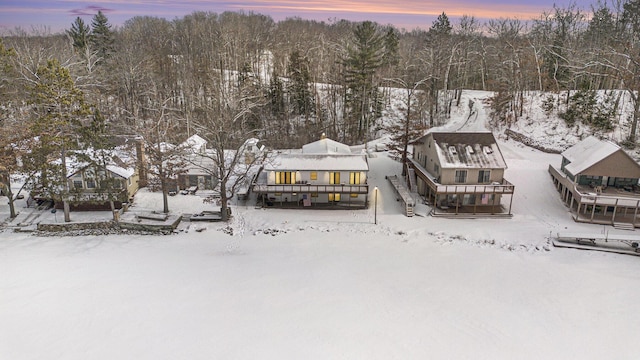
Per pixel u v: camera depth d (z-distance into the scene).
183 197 43.91
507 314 24.50
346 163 41.78
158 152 38.38
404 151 48.00
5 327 22.31
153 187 42.97
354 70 63.84
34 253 32.25
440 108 72.94
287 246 34.31
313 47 84.62
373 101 70.12
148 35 99.50
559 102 61.81
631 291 27.27
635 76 51.81
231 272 29.45
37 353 20.38
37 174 42.16
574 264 31.30
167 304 24.95
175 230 37.44
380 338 21.97
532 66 67.00
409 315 24.20
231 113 41.44
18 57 52.81
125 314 23.77
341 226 38.09
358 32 61.84
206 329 22.47
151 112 59.59
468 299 26.16
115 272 29.22
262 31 108.44
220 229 37.75
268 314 24.02
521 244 34.53
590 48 67.50
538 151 54.03
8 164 35.28
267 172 42.62
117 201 41.06
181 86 71.38
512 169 47.84
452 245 34.53
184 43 88.12
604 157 38.78
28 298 25.27
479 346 21.48
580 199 37.34
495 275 29.48
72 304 24.72
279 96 70.06
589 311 24.91
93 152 38.66
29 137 35.62
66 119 34.97
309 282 28.03
